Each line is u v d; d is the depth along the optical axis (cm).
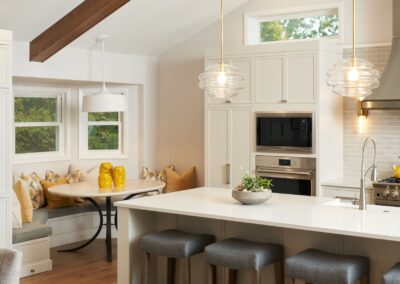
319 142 632
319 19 702
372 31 652
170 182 782
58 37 630
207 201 473
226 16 752
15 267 303
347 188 619
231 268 409
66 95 785
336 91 417
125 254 471
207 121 712
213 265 438
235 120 691
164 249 443
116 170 654
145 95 808
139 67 795
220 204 457
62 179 746
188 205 453
